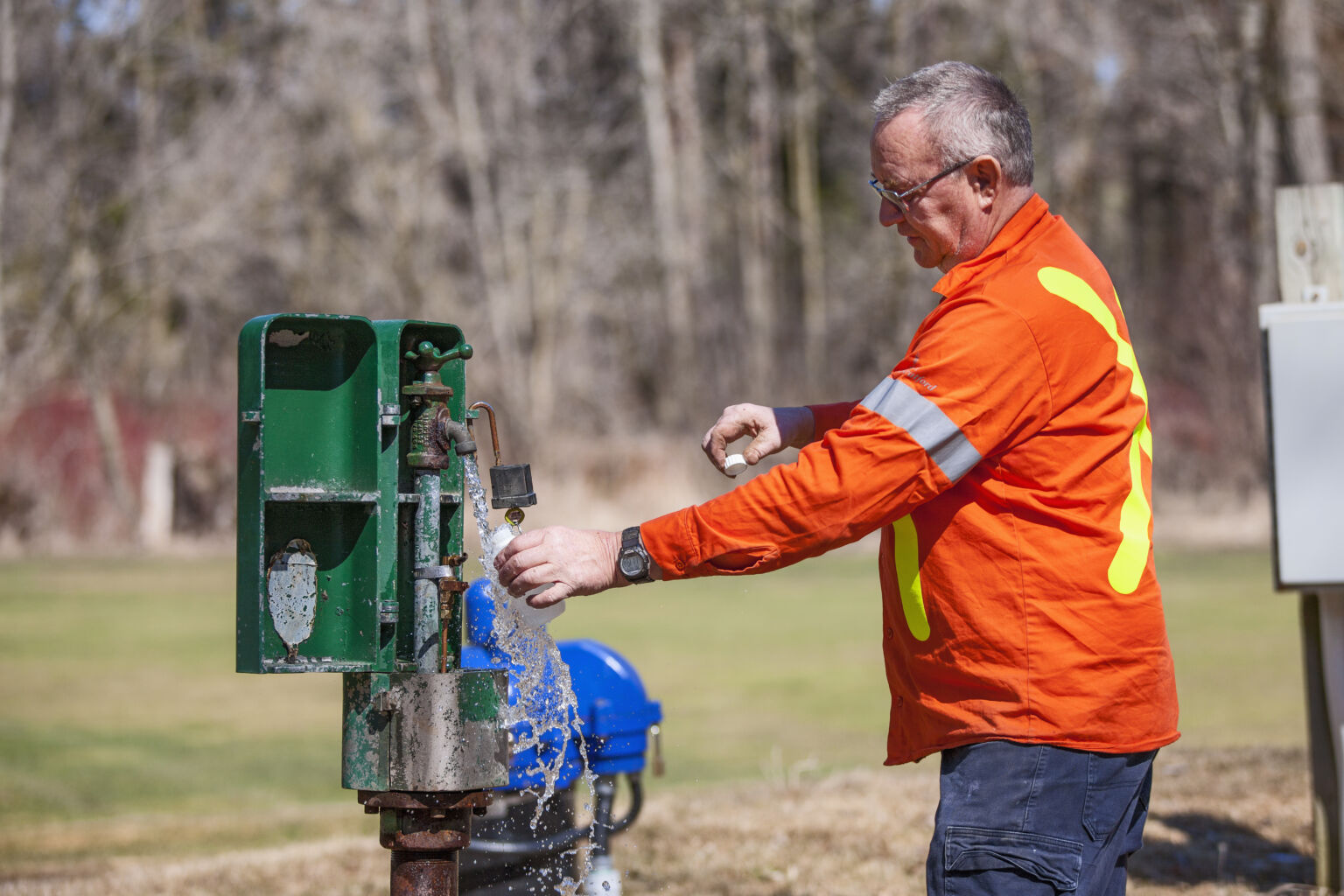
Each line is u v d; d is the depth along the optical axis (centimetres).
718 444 502
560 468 4578
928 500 403
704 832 887
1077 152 5128
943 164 426
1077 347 403
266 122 4803
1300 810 884
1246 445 4138
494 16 5231
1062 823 397
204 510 4444
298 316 393
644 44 5825
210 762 1425
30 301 4488
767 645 2164
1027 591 400
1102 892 409
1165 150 5238
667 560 404
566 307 5441
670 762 1316
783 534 397
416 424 412
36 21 4450
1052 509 402
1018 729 398
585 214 5581
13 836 1063
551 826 638
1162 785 974
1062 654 398
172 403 4925
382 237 4994
